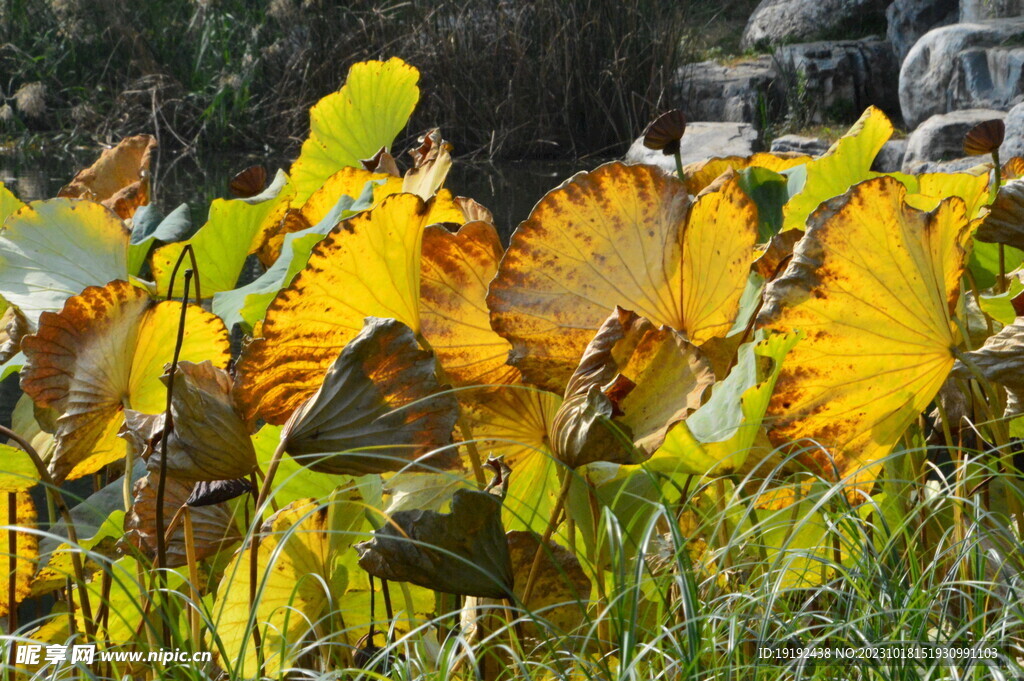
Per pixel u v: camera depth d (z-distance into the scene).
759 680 4.24
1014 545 4.45
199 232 5.25
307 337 4.36
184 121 32.84
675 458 4.34
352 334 4.39
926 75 29.95
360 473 4.26
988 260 5.43
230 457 4.26
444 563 4.17
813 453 4.57
